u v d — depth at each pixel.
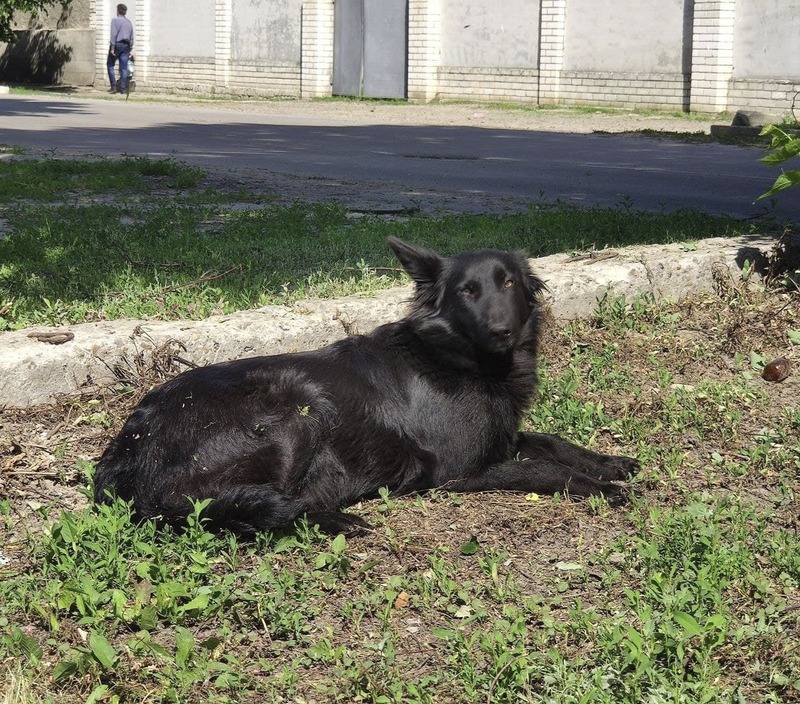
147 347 4.30
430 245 6.93
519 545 3.25
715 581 2.85
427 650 2.68
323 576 2.98
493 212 8.95
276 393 3.37
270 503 3.12
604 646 2.57
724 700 2.40
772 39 18.36
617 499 3.54
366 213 8.77
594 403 4.46
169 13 28.66
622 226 7.64
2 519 3.33
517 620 2.71
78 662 2.49
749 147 15.12
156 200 9.45
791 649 2.61
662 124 18.25
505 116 20.25
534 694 2.45
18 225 7.77
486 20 22.73
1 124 17.52
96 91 28.56
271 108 22.78
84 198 9.54
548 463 3.64
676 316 5.61
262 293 5.41
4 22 26.55
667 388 4.67
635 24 20.34
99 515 3.08
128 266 6.05
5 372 3.98
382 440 3.50
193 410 3.25
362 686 2.49
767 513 3.36
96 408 4.10
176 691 2.44
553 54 21.62
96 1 29.53
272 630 2.73
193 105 23.61
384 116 20.75
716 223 7.79
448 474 3.60
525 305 3.66
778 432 4.12
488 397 3.60
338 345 3.63
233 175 11.28
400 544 3.21
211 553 3.11
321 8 25.08
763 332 5.36
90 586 2.74
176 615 2.74
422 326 3.60
